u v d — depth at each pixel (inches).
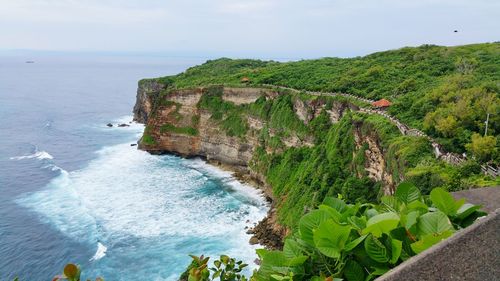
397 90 2066.9
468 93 1494.8
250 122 2765.7
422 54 2711.6
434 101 1626.5
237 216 1955.0
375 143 1603.1
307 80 2775.6
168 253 1568.7
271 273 210.8
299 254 212.4
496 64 2196.1
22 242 1651.1
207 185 2423.7
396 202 260.4
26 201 2084.2
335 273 195.5
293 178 2108.8
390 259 194.5
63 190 2253.9
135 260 1519.4
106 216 1905.8
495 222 190.4
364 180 1610.5
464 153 1208.2
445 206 243.8
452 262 169.3
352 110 2046.0
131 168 2736.2
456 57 2513.5
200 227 1809.8
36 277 1440.7
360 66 2851.9
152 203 2091.5
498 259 177.3
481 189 348.5
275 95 2659.9
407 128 1514.5
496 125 1301.7
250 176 2578.7
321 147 2060.8
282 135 2463.1
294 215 1723.7
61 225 1802.4
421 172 1114.1
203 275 224.8
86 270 1457.9
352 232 210.2
